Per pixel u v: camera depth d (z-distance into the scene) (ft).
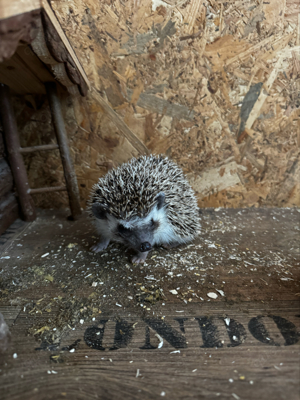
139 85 0.98
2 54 0.44
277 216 1.10
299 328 0.58
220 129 1.05
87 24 0.89
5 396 0.46
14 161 0.99
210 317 0.62
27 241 0.94
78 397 0.45
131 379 0.48
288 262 0.81
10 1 0.43
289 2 0.87
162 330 0.59
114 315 0.63
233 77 0.97
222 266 0.80
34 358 0.52
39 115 1.03
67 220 1.08
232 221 1.07
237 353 0.53
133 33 0.91
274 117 1.03
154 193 0.79
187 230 0.88
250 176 1.13
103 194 0.81
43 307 0.65
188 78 0.98
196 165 1.11
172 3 0.87
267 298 0.67
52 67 0.75
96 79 0.97
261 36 0.92
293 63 0.95
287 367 0.50
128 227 0.76
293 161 1.10
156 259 0.84
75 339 0.56
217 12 0.89
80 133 1.06
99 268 0.80
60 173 1.12
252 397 0.45
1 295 0.69
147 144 1.07
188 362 0.51
